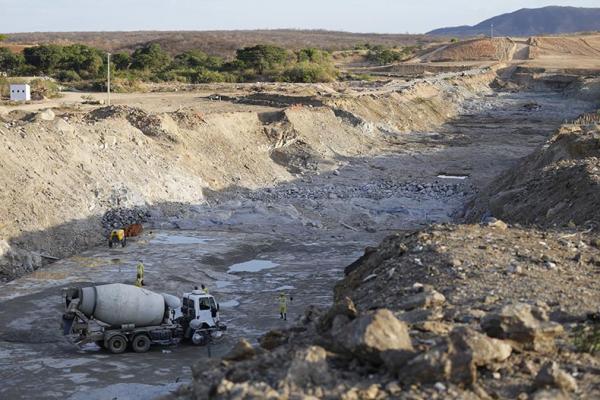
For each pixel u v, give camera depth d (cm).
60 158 4706
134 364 2484
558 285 1750
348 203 5575
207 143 6222
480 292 1677
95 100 8550
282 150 6950
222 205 5350
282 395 1120
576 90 13425
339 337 1279
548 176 3900
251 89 10688
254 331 2884
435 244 2134
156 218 4800
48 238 4019
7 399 2119
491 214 4053
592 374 1207
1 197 4031
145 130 5881
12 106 7300
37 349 2636
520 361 1249
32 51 13250
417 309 1568
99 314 2597
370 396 1134
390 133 8800
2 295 3181
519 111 11862
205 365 1352
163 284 3453
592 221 2720
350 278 2262
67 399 2112
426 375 1161
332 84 12650
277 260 4062
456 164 7262
